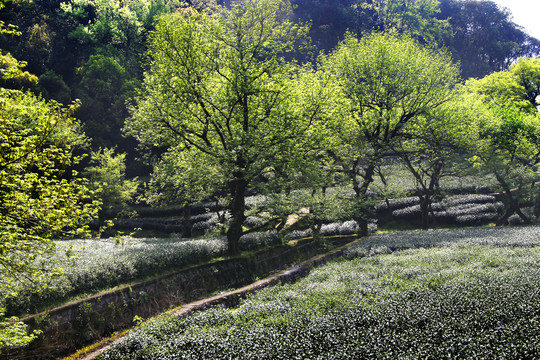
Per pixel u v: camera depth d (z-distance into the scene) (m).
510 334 8.07
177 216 44.84
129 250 23.61
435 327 8.88
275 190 24.44
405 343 8.24
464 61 91.88
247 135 21.59
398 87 31.36
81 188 10.24
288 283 18.34
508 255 18.19
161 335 11.41
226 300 16.70
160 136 24.52
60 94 53.34
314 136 23.59
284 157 22.80
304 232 32.34
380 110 31.50
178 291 19.45
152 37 23.53
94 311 15.67
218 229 35.19
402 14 77.88
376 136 32.47
